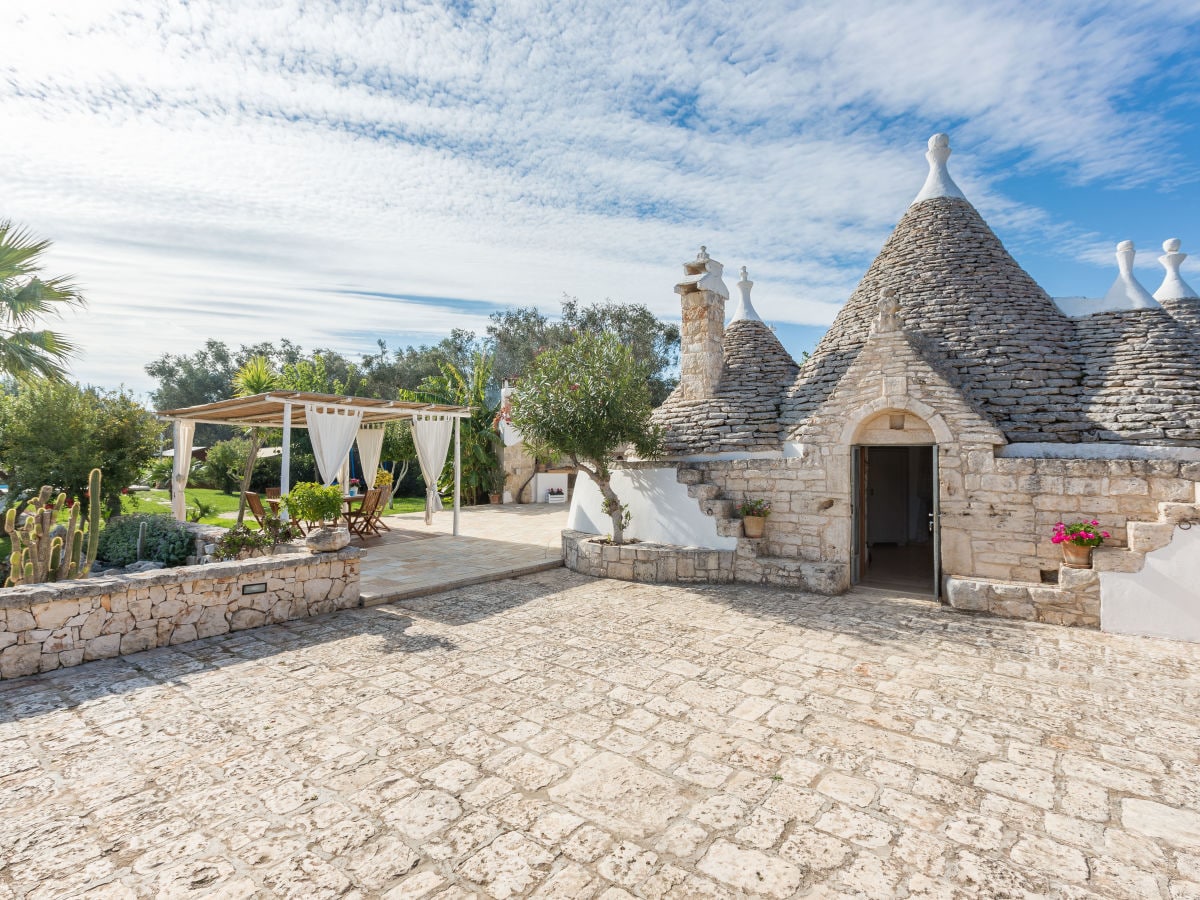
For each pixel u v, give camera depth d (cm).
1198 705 534
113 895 293
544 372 1100
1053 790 396
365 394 3944
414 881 305
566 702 538
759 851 331
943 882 306
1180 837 345
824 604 906
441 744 456
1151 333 933
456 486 1580
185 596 710
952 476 909
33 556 765
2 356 1073
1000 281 1055
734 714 514
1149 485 785
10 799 379
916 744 460
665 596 962
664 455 1194
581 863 320
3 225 1070
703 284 1238
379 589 947
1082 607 782
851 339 1128
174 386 5175
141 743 456
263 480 2906
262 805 374
